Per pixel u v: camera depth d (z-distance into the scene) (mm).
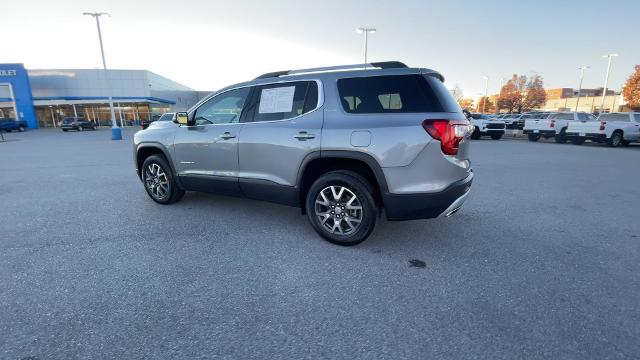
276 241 3703
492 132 20844
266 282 2842
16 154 13180
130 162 10305
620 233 4016
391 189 3215
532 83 65875
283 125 3715
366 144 3227
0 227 4188
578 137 18438
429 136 3078
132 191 6117
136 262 3205
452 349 2064
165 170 4887
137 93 43125
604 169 8930
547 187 6551
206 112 4441
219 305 2516
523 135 26609
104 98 42219
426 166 3117
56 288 2742
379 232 3975
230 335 2191
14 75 39000
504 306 2506
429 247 3557
